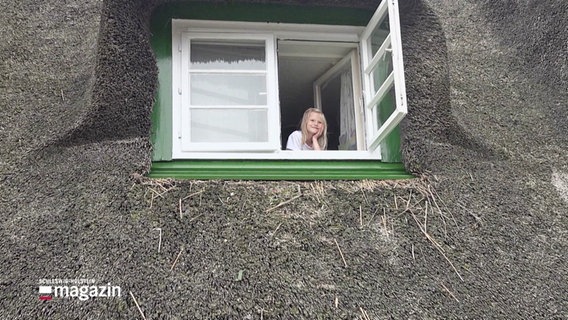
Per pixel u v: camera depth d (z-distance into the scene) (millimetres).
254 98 3641
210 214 2883
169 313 2518
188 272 2662
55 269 2625
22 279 2602
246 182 3076
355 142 3838
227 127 3537
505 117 3879
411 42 3656
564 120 3934
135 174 2994
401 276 2820
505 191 3346
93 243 2707
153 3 3537
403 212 3078
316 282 2723
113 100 3135
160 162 3297
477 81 4102
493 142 3646
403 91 3141
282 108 5168
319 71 4383
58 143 3096
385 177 3359
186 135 3406
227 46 3752
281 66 4277
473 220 3145
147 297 2559
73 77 3523
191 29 3686
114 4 3230
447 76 3604
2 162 3047
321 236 2898
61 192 2902
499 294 2855
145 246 2719
